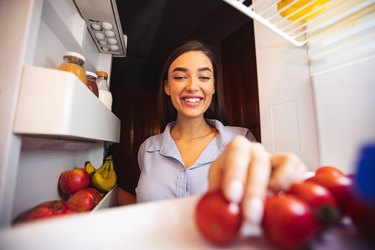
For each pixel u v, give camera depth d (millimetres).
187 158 666
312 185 209
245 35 1130
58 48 492
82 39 582
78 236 161
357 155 189
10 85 267
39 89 271
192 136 756
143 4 1360
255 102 1041
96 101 439
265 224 173
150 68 2293
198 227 182
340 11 348
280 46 477
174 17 1517
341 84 358
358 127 337
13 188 270
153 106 2107
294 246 158
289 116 447
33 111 266
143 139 2014
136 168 1925
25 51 282
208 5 1391
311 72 410
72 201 451
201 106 694
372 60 323
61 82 276
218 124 756
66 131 273
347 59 354
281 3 374
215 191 199
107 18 609
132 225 181
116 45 791
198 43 748
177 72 675
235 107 1191
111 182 667
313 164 396
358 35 338
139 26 1605
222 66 1317
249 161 211
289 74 454
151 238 179
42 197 438
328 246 166
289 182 214
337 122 363
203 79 684
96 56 812
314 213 167
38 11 320
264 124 506
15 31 285
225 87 1275
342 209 211
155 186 607
